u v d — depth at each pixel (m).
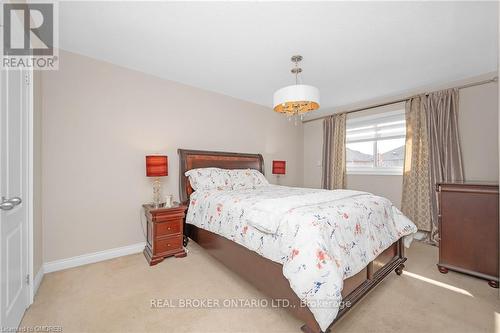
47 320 1.46
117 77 2.57
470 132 2.84
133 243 2.65
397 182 3.54
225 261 2.07
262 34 1.98
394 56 2.36
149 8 1.66
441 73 2.77
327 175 4.27
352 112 4.07
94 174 2.40
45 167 2.12
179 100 3.09
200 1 1.59
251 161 3.82
